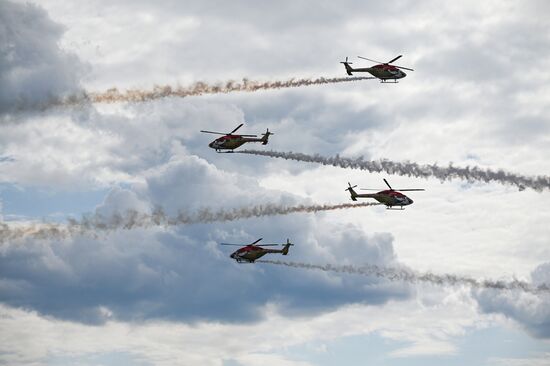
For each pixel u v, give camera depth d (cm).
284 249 18488
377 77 18662
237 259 18225
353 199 17925
